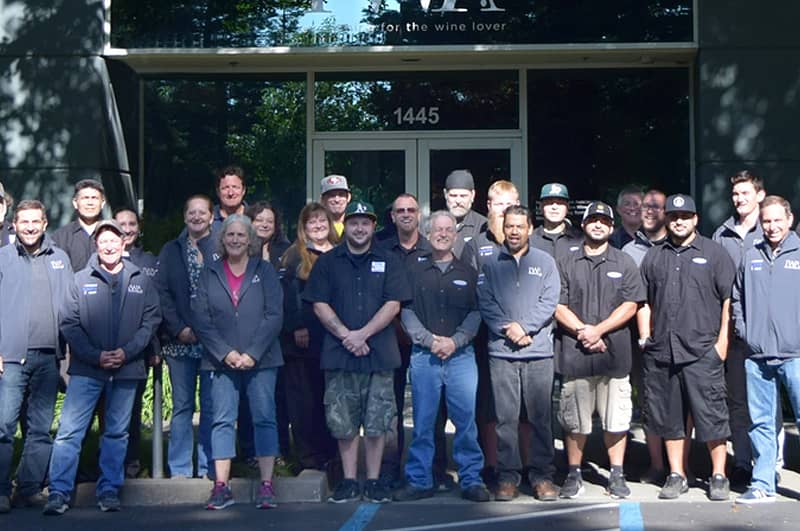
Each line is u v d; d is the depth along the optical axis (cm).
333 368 795
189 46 1171
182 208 1262
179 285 819
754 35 1145
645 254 839
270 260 879
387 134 1269
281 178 1270
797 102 1140
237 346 783
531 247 804
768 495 788
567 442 818
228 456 793
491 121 1262
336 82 1269
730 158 1143
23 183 1157
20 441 935
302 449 855
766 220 789
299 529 730
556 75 1252
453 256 812
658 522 733
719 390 795
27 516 775
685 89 1233
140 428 877
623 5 1157
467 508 781
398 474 839
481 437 848
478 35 1166
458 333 795
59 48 1160
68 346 805
